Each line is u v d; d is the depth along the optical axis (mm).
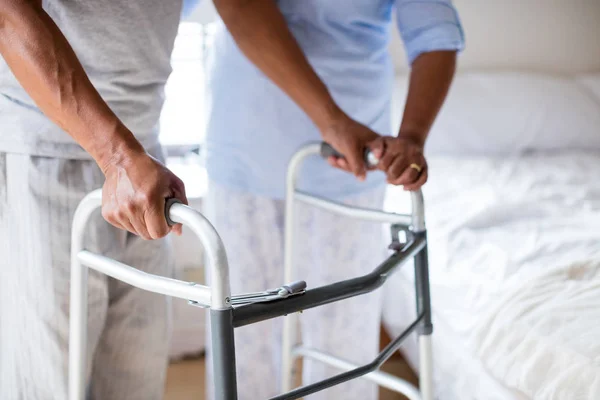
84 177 1071
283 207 1535
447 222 1976
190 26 2508
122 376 1255
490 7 3080
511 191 2197
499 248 1691
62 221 1070
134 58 1079
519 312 1333
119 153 861
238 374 1612
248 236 1532
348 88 1483
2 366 1165
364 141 1249
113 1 1028
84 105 871
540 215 2014
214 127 1527
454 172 2453
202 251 2250
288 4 1416
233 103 1481
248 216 1522
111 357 1244
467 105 2805
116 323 1218
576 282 1408
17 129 1034
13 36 859
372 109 1533
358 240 1556
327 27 1425
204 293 799
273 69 1318
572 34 3162
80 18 1012
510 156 2699
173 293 840
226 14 1321
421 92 1352
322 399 1652
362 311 1616
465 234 1869
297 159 1312
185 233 2227
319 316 1594
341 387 1647
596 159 2650
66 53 872
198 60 2531
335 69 1462
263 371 1623
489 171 2457
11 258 1093
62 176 1056
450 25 1387
